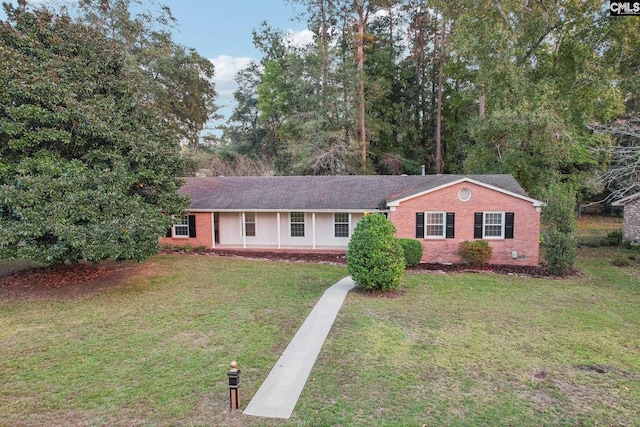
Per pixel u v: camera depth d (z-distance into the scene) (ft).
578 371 25.49
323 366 25.29
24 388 22.38
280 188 73.46
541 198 71.67
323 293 42.24
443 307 38.24
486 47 75.31
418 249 56.90
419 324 33.27
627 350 29.17
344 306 37.68
